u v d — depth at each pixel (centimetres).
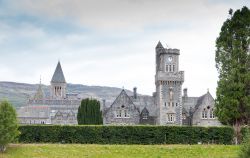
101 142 6950
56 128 6900
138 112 11712
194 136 7156
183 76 11919
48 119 13850
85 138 6925
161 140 7069
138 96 12556
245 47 7669
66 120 13562
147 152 6094
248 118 7488
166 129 7119
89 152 5991
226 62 7644
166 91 11862
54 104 14862
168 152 6119
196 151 6191
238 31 7656
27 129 6812
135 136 7031
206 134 7188
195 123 11856
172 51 11981
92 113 10388
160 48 12275
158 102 11869
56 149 6072
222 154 6041
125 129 7044
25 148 6028
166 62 11956
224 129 7231
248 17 7712
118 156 5841
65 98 17325
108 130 6994
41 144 6494
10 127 5888
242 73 7519
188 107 12356
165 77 11831
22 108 14138
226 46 7694
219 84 7644
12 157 5575
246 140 4491
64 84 19888
